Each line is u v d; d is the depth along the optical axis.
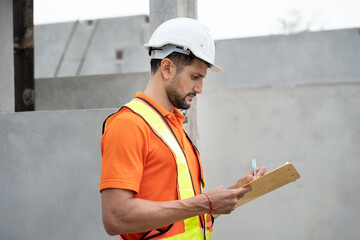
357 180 7.23
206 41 1.55
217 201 1.37
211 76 8.05
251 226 7.58
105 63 15.70
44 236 2.76
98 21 15.98
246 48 7.88
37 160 2.79
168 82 1.54
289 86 7.64
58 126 2.76
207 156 7.97
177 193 1.44
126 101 4.67
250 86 7.83
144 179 1.44
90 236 2.69
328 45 7.51
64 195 2.74
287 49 7.69
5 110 3.25
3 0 3.25
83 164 2.71
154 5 2.67
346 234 7.23
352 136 7.30
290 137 7.57
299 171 7.48
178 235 1.45
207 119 8.03
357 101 7.31
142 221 1.32
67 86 4.95
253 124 7.79
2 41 3.25
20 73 4.11
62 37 16.06
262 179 1.42
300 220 7.41
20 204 2.81
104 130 1.52
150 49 1.61
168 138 1.48
